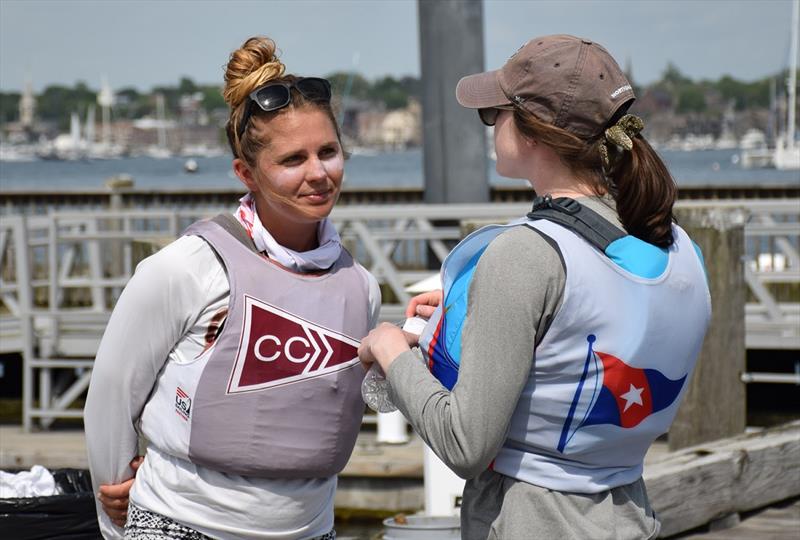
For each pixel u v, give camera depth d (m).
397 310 9.41
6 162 132.25
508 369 2.17
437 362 2.34
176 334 2.59
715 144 137.50
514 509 2.28
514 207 9.21
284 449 2.58
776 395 10.04
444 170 11.38
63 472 4.01
